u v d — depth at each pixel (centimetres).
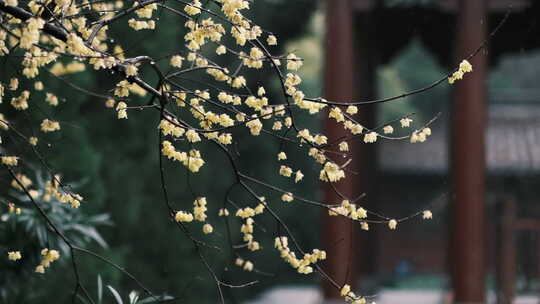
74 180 1135
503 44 1722
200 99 449
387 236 2256
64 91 1114
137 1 458
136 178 1531
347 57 1145
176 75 438
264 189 2281
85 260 1081
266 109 438
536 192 1995
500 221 1480
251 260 2147
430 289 2089
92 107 1476
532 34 1605
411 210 2239
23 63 439
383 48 1847
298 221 2439
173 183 1653
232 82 449
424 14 1619
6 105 770
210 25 439
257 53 441
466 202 1116
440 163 2120
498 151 1992
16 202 714
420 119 3359
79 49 402
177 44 1552
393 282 2184
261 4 2184
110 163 1486
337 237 1117
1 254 683
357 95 1525
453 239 1127
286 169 447
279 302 1936
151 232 1609
